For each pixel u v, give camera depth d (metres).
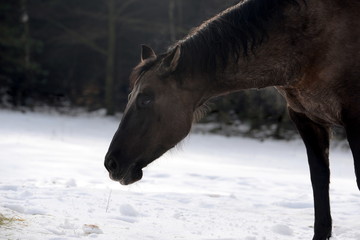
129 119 5.14
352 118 5.38
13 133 19.53
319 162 5.91
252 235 6.11
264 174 13.33
